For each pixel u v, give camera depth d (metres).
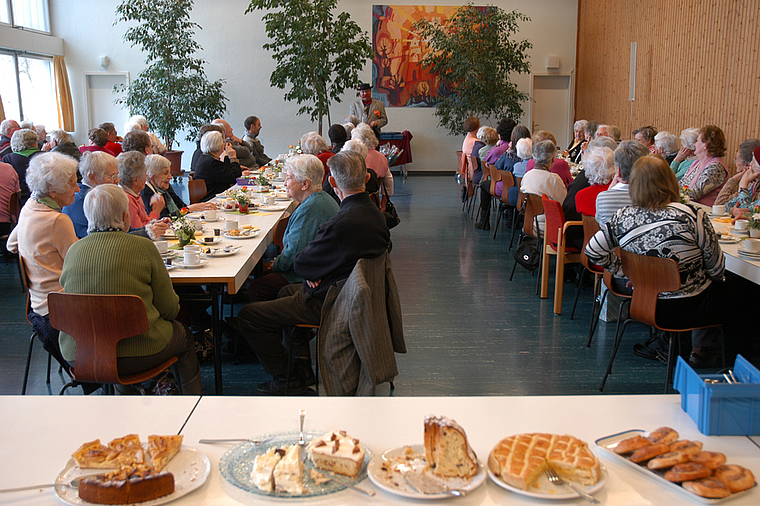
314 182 3.28
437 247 6.45
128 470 1.14
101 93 12.74
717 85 8.05
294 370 3.10
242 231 3.61
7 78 10.76
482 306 4.53
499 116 12.97
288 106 13.04
